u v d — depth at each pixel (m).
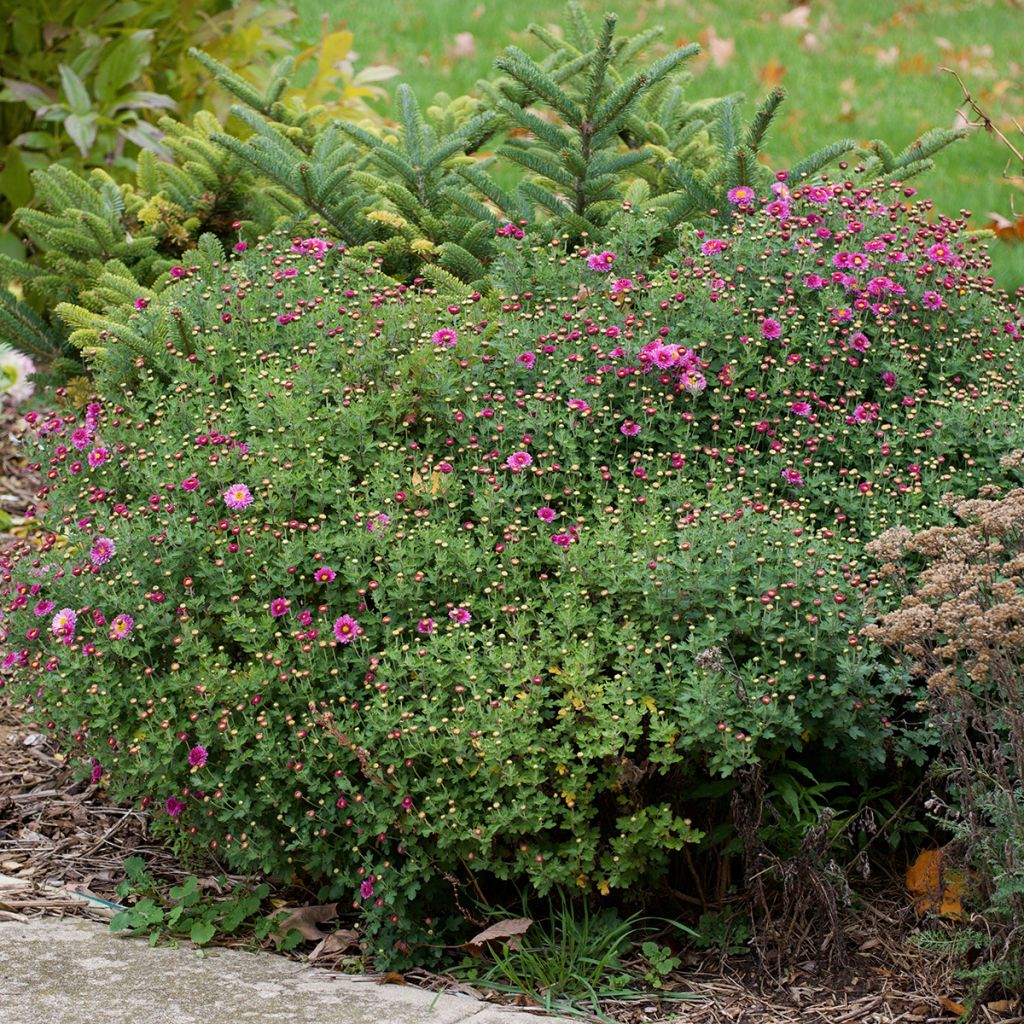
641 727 3.54
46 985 3.32
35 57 7.73
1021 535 3.70
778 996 3.47
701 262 4.93
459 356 4.54
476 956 3.62
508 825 3.49
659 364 4.45
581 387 4.46
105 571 4.11
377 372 4.53
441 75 11.79
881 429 4.45
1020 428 4.48
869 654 3.71
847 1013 3.39
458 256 5.45
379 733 3.62
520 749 3.52
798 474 4.30
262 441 4.29
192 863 4.09
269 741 3.67
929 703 3.56
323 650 3.85
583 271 5.04
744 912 3.70
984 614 3.21
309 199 5.66
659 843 3.53
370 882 3.61
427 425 4.45
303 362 4.57
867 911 3.75
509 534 4.00
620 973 3.56
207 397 4.62
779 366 4.64
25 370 6.80
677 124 6.32
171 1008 3.24
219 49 7.98
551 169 5.65
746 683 3.64
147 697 3.80
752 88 11.74
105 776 4.07
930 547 3.59
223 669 3.75
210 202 6.21
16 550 4.43
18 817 4.39
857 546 4.23
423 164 5.73
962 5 15.26
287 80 6.48
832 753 3.88
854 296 4.93
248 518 4.16
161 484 4.20
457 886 3.65
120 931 3.69
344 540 3.94
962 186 8.97
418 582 3.87
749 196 5.32
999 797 3.37
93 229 5.83
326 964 3.62
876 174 5.85
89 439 4.57
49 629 4.08
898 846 3.97
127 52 7.35
